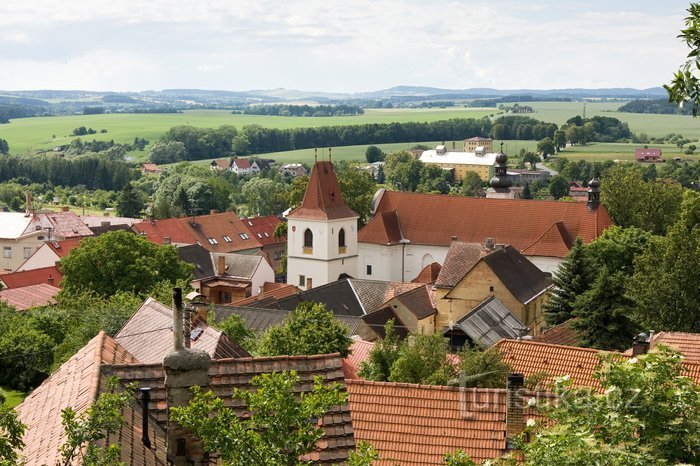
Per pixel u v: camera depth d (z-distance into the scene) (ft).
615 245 353.92
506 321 302.45
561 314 290.56
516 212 411.54
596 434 63.46
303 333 199.93
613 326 235.20
